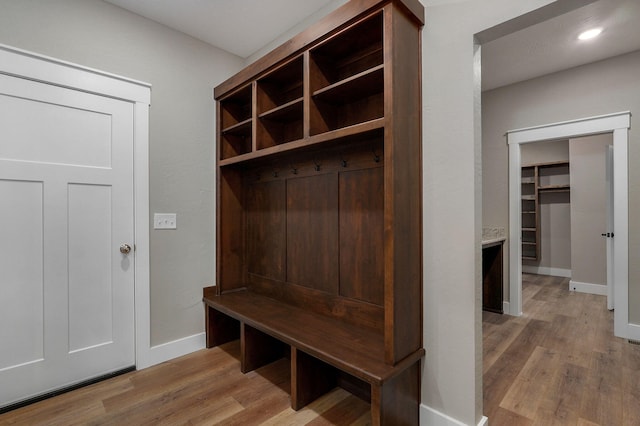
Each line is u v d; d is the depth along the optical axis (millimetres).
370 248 1868
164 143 2391
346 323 1968
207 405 1818
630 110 2803
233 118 2730
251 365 2213
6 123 1786
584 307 3699
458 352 1501
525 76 3307
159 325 2357
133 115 2236
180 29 2451
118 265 2170
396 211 1434
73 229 2002
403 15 1501
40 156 1889
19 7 1808
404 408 1510
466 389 1476
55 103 1932
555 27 2434
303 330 1851
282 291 2451
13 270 1810
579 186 4504
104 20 2111
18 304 1824
